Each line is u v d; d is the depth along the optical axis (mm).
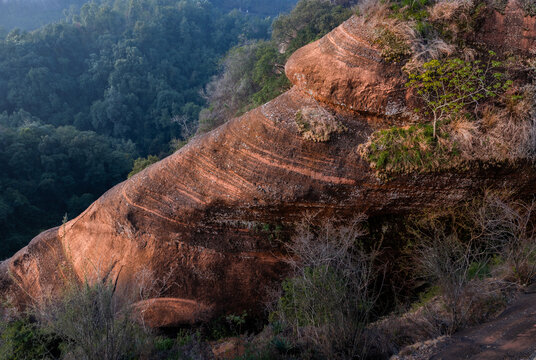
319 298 5617
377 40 7574
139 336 6828
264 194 7949
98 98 67562
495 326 4781
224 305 8586
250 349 6672
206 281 8648
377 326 5980
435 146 7266
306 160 7738
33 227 35688
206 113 36094
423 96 7312
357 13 8086
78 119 62062
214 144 8492
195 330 8531
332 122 7781
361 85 7609
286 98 8469
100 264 9375
